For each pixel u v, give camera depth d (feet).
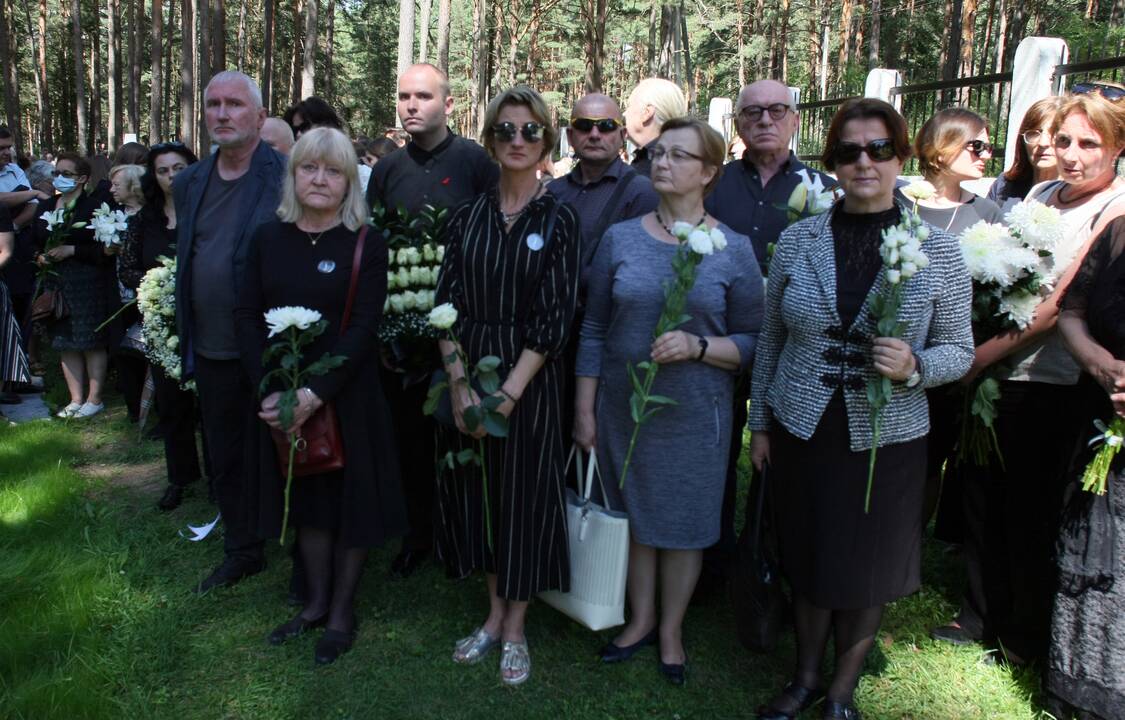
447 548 9.71
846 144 7.76
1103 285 8.14
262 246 9.81
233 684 9.52
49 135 99.40
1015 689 9.41
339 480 9.95
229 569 11.66
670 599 9.66
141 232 14.34
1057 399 9.33
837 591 8.11
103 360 19.89
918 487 8.30
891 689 9.50
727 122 36.14
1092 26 55.11
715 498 9.35
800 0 95.25
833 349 8.04
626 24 88.74
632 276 9.08
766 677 9.80
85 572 11.41
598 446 9.60
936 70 91.04
